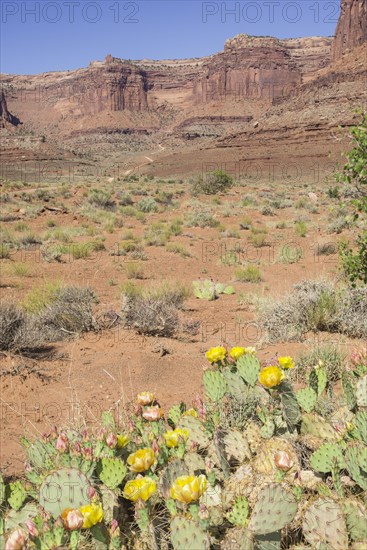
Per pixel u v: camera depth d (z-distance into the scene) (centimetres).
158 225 2481
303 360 568
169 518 227
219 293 1173
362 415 271
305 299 809
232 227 2514
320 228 2289
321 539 218
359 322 750
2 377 585
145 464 224
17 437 445
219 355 336
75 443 246
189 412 301
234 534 206
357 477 245
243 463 274
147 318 795
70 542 201
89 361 654
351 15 15612
